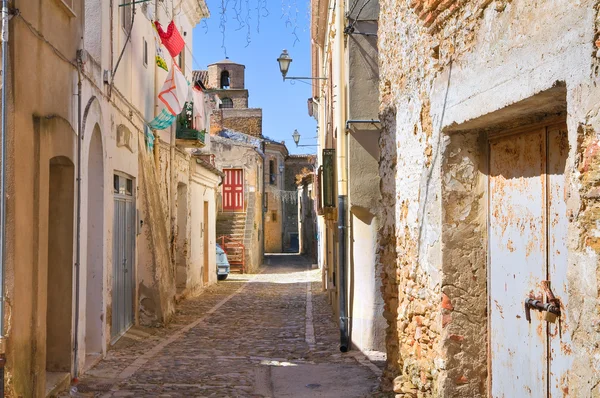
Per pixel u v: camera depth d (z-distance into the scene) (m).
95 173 8.91
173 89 12.23
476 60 4.25
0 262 5.18
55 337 7.30
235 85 45.62
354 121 9.81
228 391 7.13
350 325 10.09
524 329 4.21
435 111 4.98
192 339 11.16
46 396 6.26
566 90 3.28
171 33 12.04
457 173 4.86
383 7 6.91
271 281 25.56
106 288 9.18
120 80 10.18
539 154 4.06
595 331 2.93
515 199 4.38
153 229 12.45
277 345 10.61
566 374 3.67
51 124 6.28
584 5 3.00
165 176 15.04
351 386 7.22
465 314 4.81
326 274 18.78
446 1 4.58
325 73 16.97
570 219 3.14
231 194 33.88
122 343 10.08
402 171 6.04
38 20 5.89
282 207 49.72
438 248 4.89
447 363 4.79
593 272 2.95
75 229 7.44
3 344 5.17
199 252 20.77
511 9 3.76
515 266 4.37
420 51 5.38
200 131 16.64
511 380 4.40
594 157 2.92
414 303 5.58
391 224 6.73
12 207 5.27
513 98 3.71
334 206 12.30
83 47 7.62
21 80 5.44
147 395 6.87
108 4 9.30
